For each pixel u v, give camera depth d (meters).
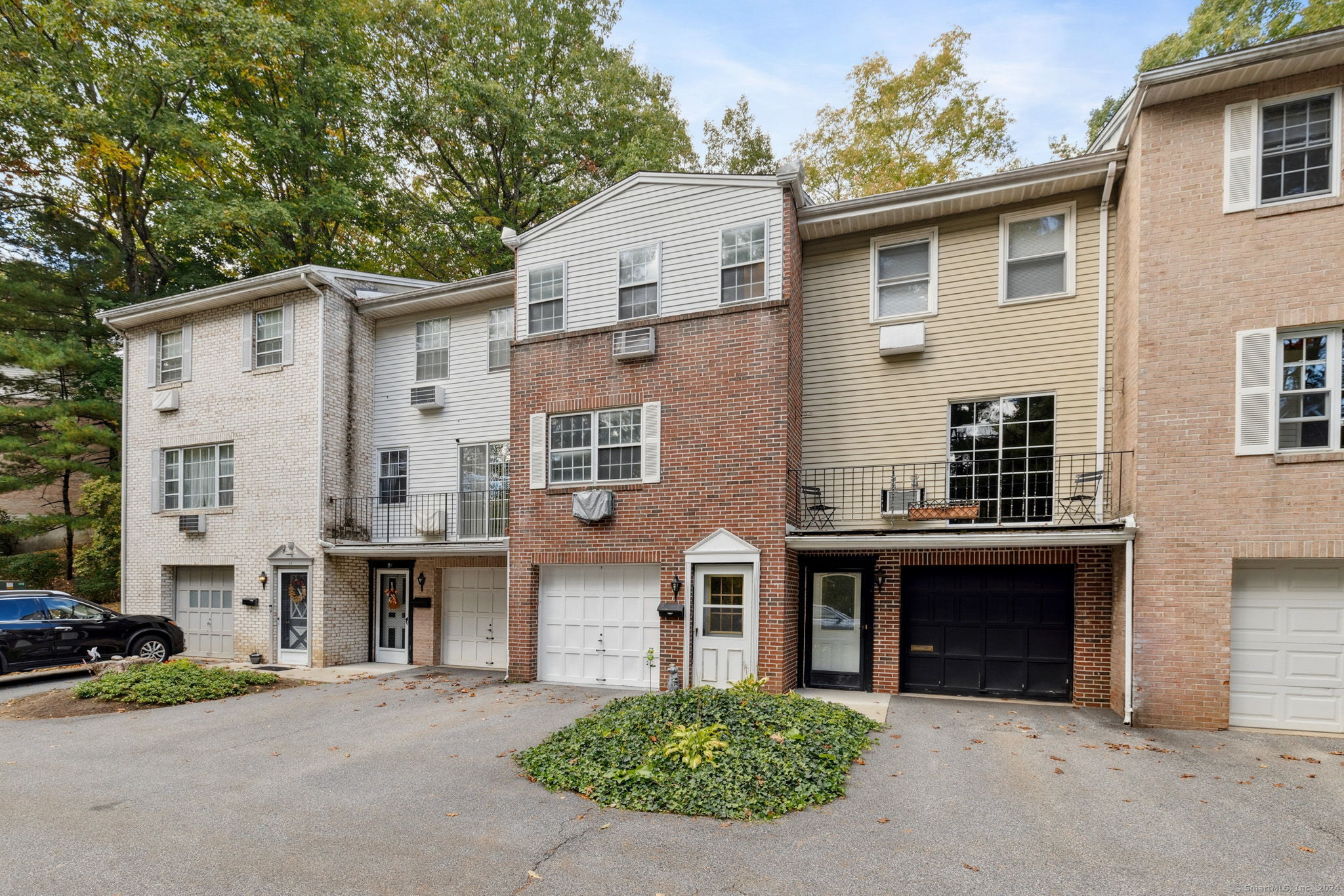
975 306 10.81
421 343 15.39
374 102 22.06
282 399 14.92
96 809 6.16
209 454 16.02
